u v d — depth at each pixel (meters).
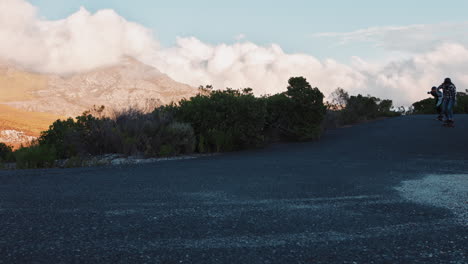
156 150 10.03
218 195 4.03
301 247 2.32
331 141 13.45
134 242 2.36
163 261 2.05
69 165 8.07
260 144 12.52
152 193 4.13
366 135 14.75
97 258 2.07
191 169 6.57
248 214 3.16
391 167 6.64
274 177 5.47
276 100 14.65
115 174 5.88
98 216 3.03
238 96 12.51
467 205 3.54
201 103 12.02
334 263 2.06
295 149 11.22
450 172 5.91
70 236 2.47
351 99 24.27
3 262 1.98
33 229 2.62
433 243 2.42
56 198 3.79
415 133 14.34
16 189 4.36
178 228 2.70
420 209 3.38
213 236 2.52
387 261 2.10
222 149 11.48
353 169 6.42
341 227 2.78
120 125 11.02
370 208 3.42
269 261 2.07
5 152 13.54
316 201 3.73
